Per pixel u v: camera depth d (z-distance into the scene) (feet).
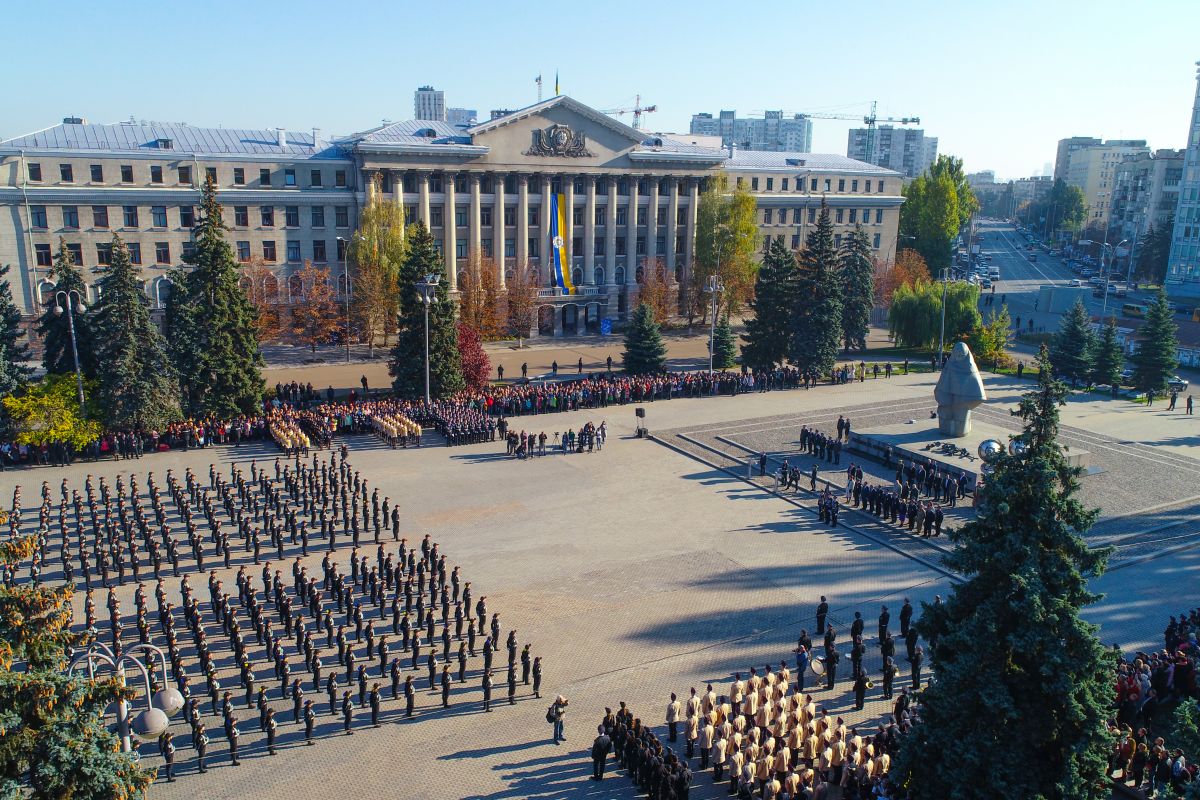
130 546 130.62
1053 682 66.33
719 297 355.15
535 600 125.29
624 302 381.19
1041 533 69.15
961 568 71.92
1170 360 260.83
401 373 236.84
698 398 253.44
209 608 121.39
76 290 220.43
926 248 473.67
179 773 88.12
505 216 355.15
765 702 93.56
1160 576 134.10
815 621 120.16
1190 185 455.22
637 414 208.95
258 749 92.22
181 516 154.10
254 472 172.14
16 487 160.25
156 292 313.94
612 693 103.04
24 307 299.17
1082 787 67.51
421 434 208.44
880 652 112.88
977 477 169.58
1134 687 95.04
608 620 119.75
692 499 168.14
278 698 101.35
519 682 105.09
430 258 233.76
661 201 381.81
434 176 340.18
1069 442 208.95
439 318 233.35
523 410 231.30
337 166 332.19
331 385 263.90
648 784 85.35
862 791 81.20
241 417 209.77
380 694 102.58
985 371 303.07
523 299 329.93
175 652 101.30
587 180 363.76
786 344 281.95
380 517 155.63
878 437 196.34
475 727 96.73
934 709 71.20
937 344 325.21
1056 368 286.46
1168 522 155.84
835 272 278.87
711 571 135.64
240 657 104.22
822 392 263.49
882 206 440.04
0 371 209.46
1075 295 428.97
